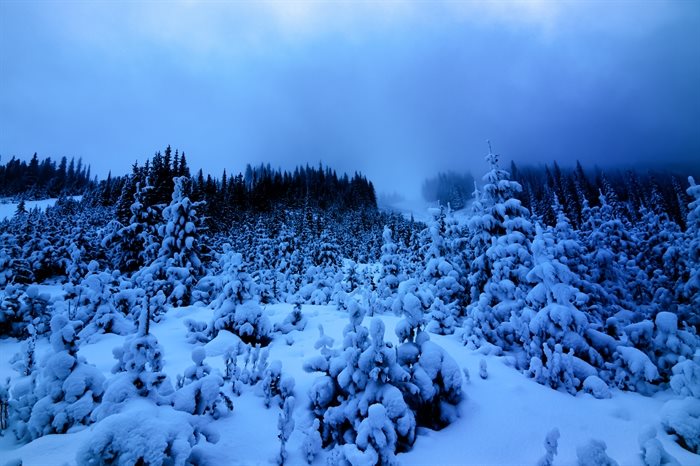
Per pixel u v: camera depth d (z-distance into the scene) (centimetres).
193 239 1805
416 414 590
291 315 1238
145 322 511
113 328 1077
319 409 596
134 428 365
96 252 2769
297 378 759
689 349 792
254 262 3244
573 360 779
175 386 652
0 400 536
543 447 532
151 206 2614
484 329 1048
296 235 3662
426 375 596
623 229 1928
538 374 766
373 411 465
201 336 1057
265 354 756
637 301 1711
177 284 1645
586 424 595
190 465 445
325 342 734
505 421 595
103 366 795
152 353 495
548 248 991
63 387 517
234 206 7750
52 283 2502
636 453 504
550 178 9619
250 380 727
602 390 708
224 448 496
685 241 1650
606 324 998
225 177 8988
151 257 2119
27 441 500
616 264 1606
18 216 4894
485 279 1388
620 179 8731
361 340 586
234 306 1094
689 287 1338
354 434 530
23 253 2634
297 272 3081
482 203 1492
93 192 8612
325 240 3681
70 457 434
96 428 357
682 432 529
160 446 360
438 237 1639
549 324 854
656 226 2014
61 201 7631
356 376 548
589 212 2012
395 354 574
